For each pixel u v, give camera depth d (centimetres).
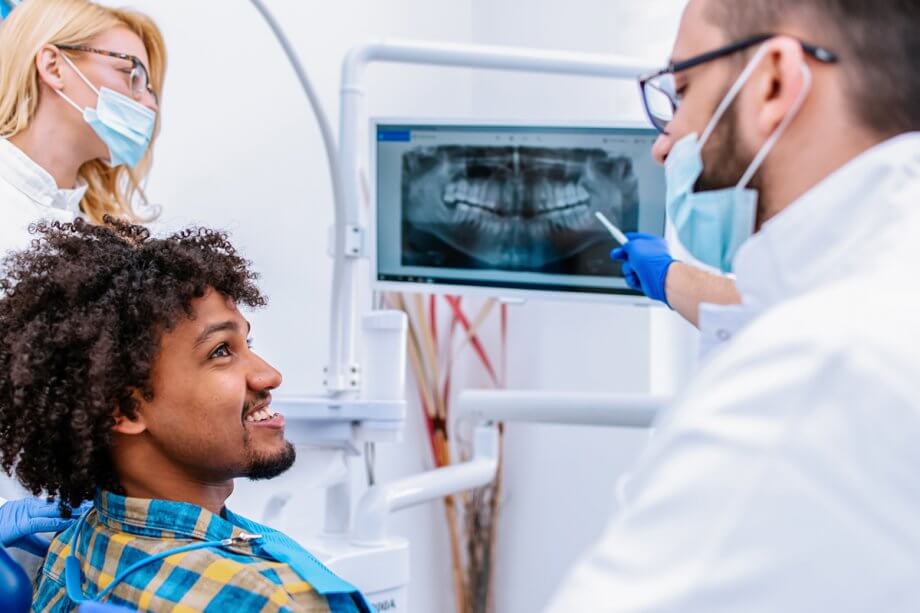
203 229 125
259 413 114
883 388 54
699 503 55
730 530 54
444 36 282
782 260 68
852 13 69
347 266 189
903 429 53
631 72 200
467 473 197
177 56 211
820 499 53
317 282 242
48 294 108
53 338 106
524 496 276
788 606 52
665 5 247
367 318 184
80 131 172
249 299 119
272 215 232
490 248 196
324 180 244
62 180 173
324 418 179
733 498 54
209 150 218
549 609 59
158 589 97
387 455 261
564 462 266
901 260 60
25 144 168
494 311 285
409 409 268
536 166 194
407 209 197
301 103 239
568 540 264
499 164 194
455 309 278
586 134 192
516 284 196
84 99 170
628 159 191
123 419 108
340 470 187
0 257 155
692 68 79
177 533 104
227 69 222
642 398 193
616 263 193
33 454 109
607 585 57
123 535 104
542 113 274
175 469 110
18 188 163
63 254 112
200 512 105
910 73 67
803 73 70
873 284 59
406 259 198
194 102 215
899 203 63
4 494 151
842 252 65
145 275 110
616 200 192
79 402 105
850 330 55
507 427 281
